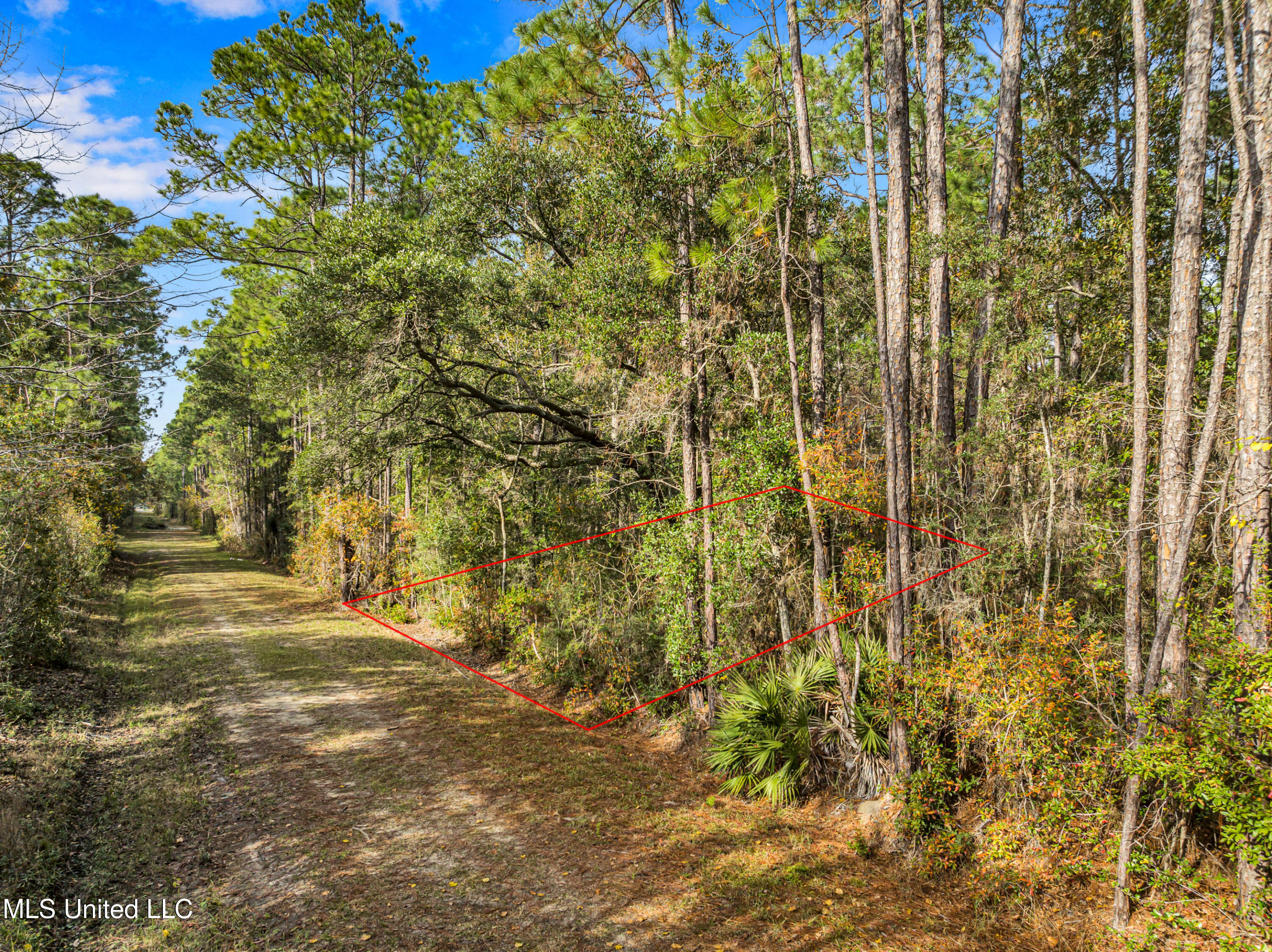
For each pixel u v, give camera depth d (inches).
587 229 413.4
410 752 346.9
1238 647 164.1
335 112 687.1
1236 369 209.8
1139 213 195.0
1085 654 222.4
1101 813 203.3
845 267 446.0
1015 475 310.2
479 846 249.1
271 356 453.1
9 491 383.6
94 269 301.4
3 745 297.4
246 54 619.5
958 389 511.5
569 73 366.6
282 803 280.8
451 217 476.1
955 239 339.3
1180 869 183.8
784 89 356.2
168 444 1625.2
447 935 193.9
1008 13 384.8
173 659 527.5
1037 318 323.3
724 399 390.0
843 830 266.1
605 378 417.7
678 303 389.1
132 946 180.9
